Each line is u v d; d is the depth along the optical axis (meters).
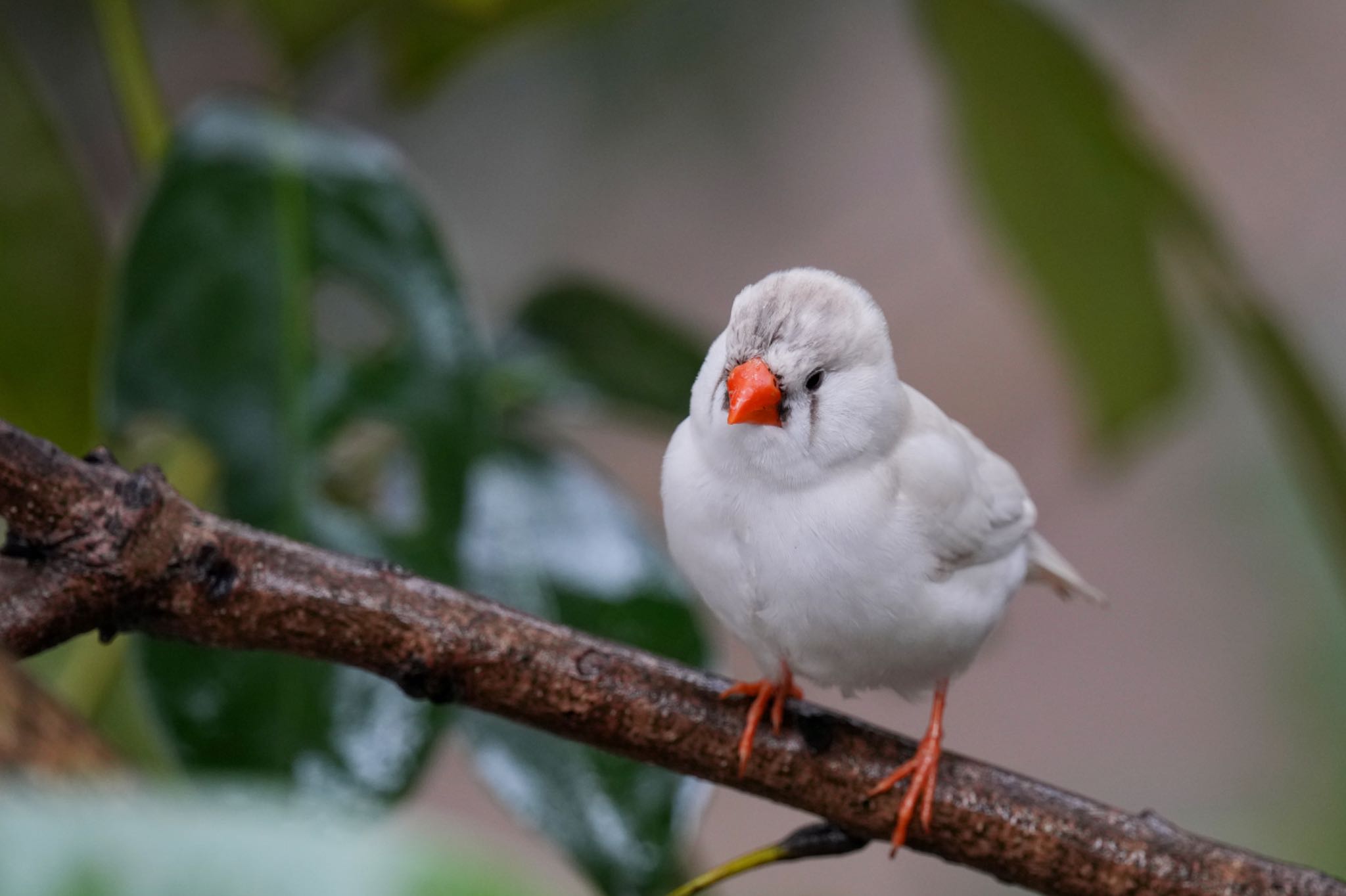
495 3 1.60
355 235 1.58
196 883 0.91
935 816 1.55
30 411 1.59
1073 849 1.55
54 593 1.52
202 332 1.57
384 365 1.58
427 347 1.58
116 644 1.58
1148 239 1.65
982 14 1.62
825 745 1.55
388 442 1.60
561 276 1.61
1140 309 1.66
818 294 1.56
